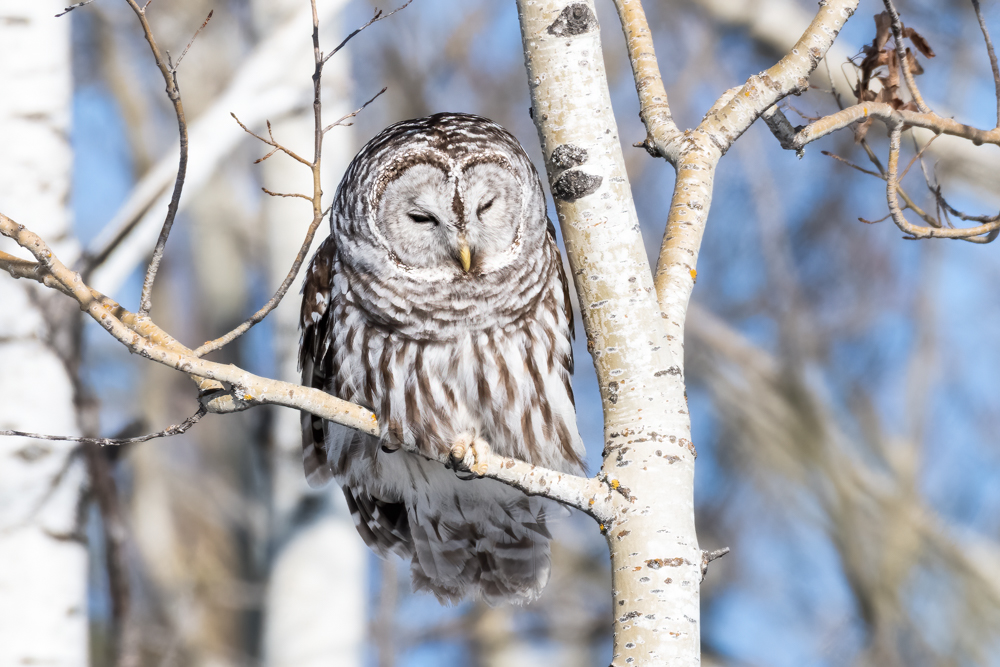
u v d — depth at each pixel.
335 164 13.88
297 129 13.77
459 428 8.96
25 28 10.09
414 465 9.37
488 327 8.84
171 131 22.67
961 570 17.16
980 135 6.86
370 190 8.83
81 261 10.11
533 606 20.55
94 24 22.38
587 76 6.29
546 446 9.09
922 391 17.84
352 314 8.99
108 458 11.02
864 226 21.28
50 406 9.77
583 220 6.20
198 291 23.31
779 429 18.48
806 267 21.55
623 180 6.25
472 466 5.88
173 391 21.72
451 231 8.63
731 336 19.23
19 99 10.01
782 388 18.53
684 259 6.45
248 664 18.38
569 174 6.21
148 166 22.59
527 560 9.86
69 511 9.77
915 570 17.17
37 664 9.49
